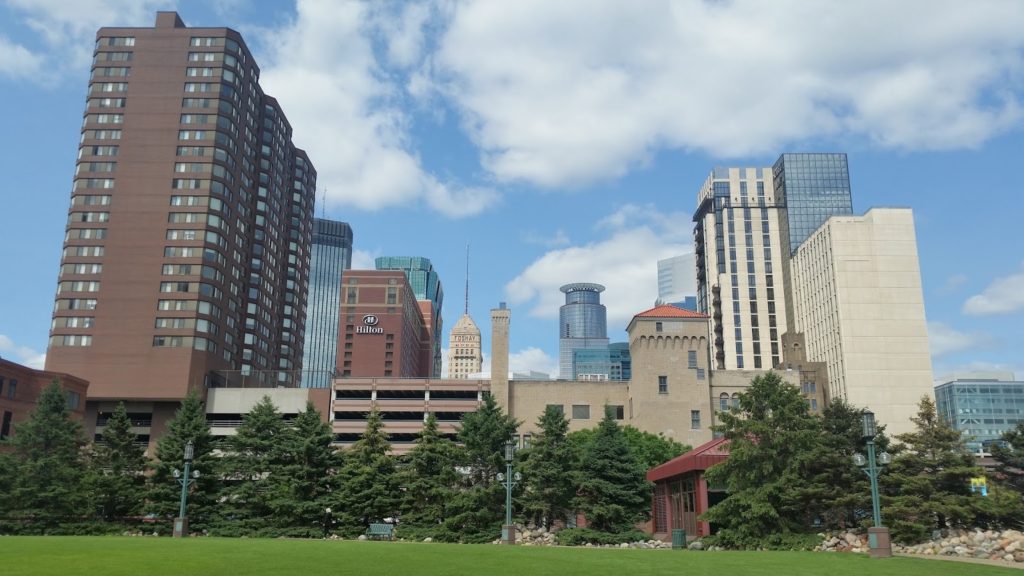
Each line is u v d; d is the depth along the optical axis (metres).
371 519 58.78
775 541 39.38
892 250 170.12
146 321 127.75
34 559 24.12
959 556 33.47
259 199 163.62
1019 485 52.34
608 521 55.16
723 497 47.91
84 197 133.75
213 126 138.25
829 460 41.88
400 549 31.22
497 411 61.44
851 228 171.75
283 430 65.62
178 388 123.94
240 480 62.06
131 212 133.25
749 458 41.78
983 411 193.50
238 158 144.88
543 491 55.38
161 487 58.72
